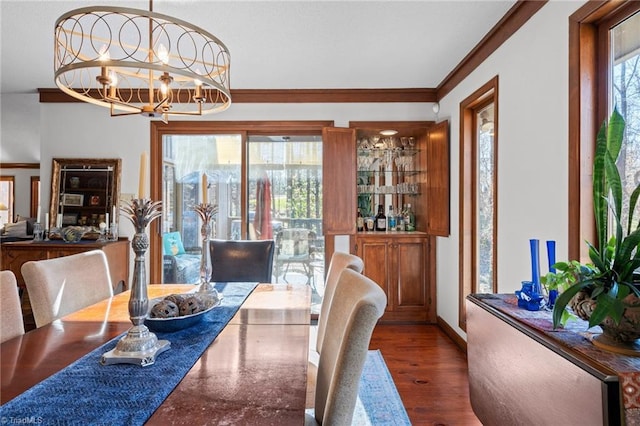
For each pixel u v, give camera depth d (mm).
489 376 1538
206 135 3832
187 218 3834
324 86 3584
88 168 3709
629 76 1517
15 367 1098
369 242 3771
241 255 2697
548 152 1902
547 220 1910
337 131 3664
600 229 1109
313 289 3918
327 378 1209
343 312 1235
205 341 1326
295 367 1105
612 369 929
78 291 1878
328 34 2496
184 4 2107
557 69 1828
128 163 3719
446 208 3404
